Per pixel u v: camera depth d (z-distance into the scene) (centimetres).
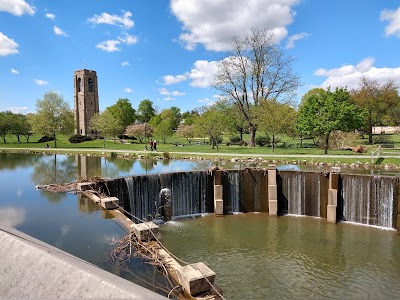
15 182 2738
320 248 1830
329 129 4144
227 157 4084
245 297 1327
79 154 5147
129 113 11294
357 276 1509
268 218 2423
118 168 3603
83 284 462
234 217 2452
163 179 2439
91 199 1938
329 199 2328
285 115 4803
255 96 6050
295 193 2514
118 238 1326
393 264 1631
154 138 9769
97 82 10131
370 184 2239
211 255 1720
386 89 6688
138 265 1074
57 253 564
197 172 2552
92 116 9906
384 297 1341
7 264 541
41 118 6719
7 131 8300
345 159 3581
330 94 4616
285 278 1484
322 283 1446
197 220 2380
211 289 911
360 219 2298
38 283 493
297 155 3991
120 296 429
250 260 1664
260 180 2567
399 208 2081
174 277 992
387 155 3662
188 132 7694
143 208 2389
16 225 1503
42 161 4306
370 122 6306
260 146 6172
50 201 1916
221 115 5619
